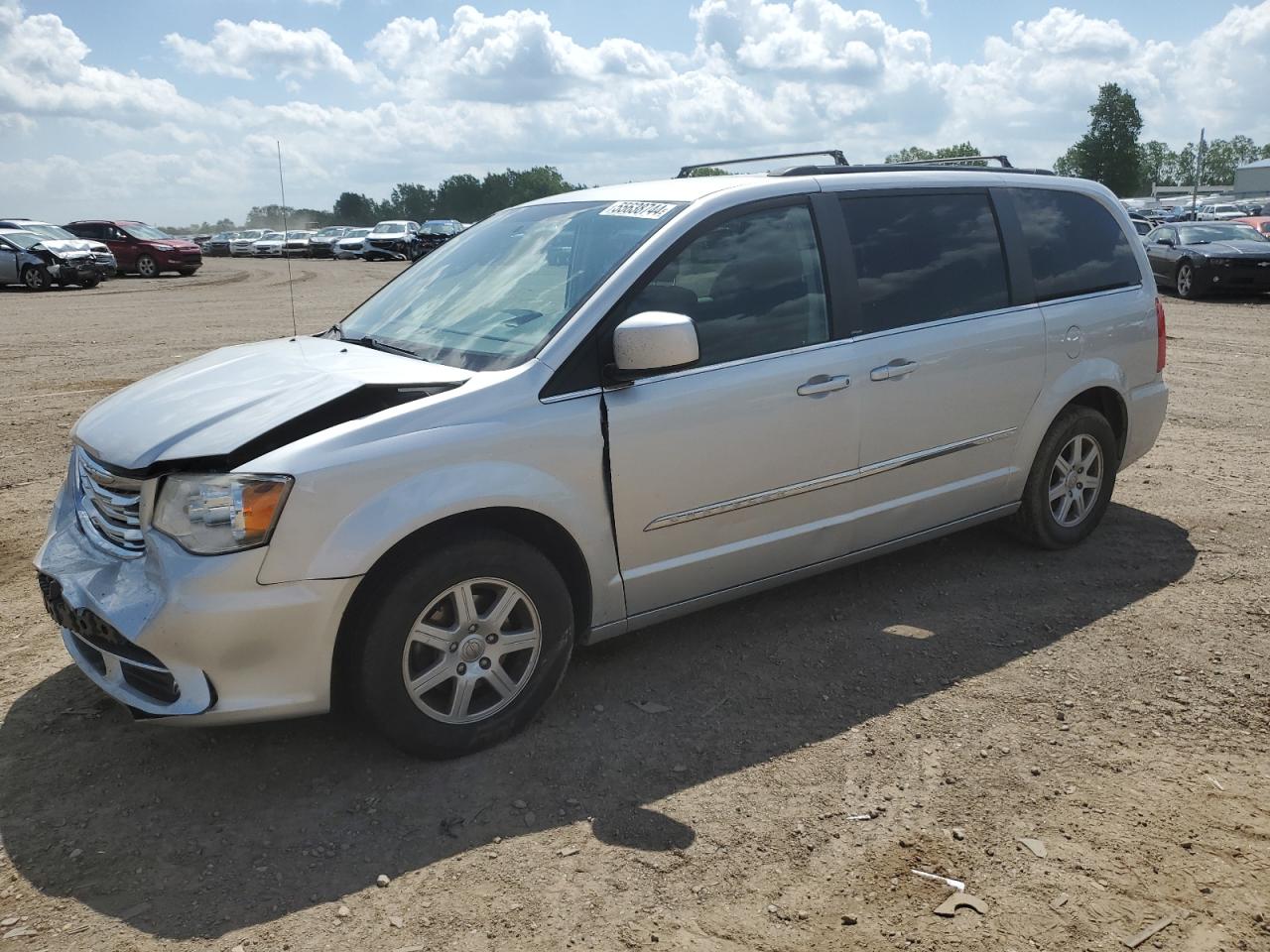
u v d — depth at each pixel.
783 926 2.51
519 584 3.28
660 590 3.70
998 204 4.62
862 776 3.16
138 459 2.97
